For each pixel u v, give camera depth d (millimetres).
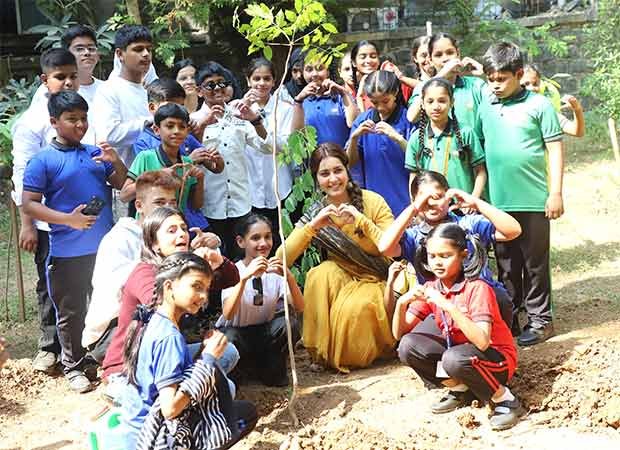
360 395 3320
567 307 4152
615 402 2984
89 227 3516
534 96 3631
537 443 2852
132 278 2967
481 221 3314
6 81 7297
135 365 2615
